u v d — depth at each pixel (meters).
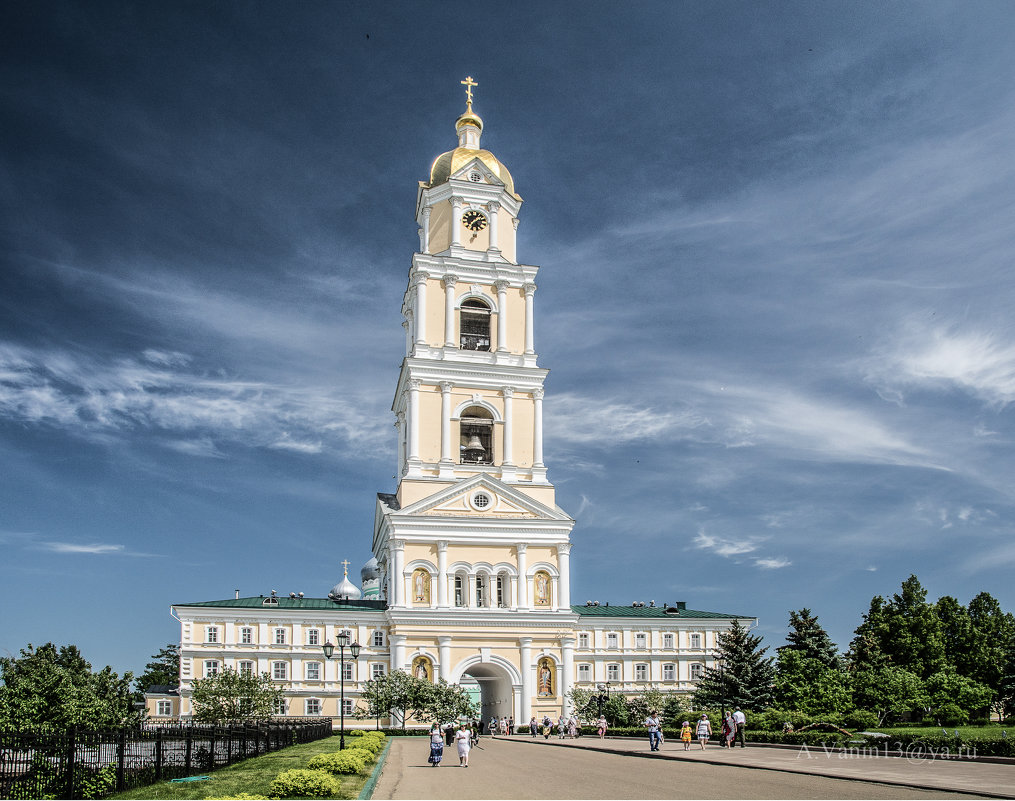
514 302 97.31
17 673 37.88
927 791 29.48
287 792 27.92
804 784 32.53
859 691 78.44
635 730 68.44
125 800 29.12
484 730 91.44
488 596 88.94
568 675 88.31
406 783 35.94
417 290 94.81
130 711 48.09
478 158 99.69
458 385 93.31
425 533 88.12
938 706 81.50
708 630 99.69
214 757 41.41
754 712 72.62
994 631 100.00
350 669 87.44
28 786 29.22
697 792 30.67
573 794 31.02
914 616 97.19
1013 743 39.31
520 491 91.00
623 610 102.81
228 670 79.25
